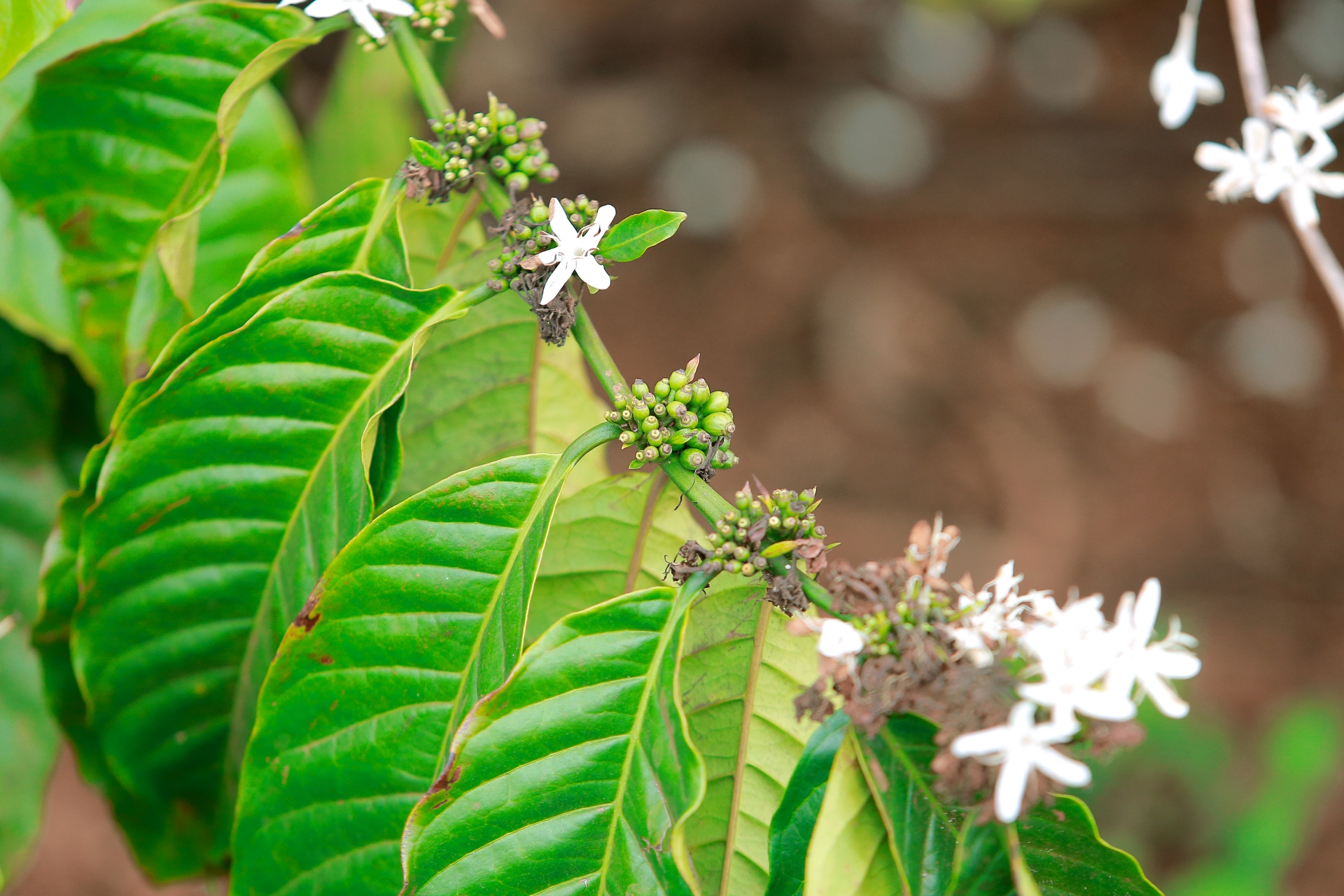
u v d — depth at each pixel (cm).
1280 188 127
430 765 123
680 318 468
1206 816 306
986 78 530
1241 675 376
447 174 124
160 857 134
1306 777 297
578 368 134
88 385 139
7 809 140
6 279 135
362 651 122
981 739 116
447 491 122
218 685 129
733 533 121
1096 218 490
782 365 459
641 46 531
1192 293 469
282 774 123
